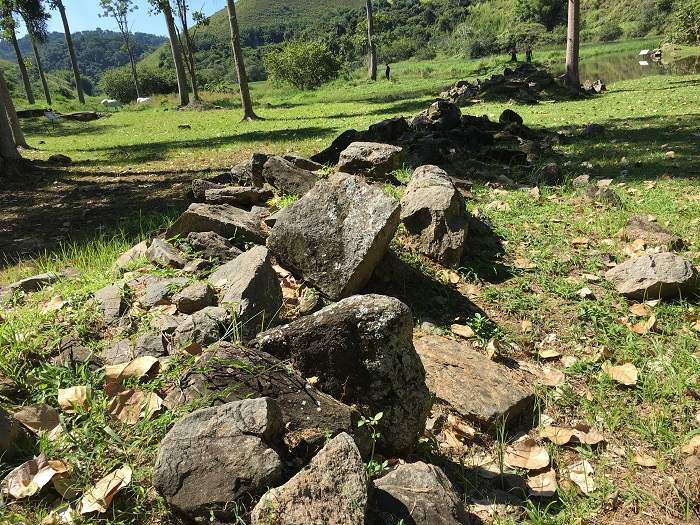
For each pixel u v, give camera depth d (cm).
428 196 489
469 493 266
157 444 261
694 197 643
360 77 4544
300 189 620
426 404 275
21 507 238
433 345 358
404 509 223
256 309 344
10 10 2364
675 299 430
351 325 273
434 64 5119
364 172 712
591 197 642
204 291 364
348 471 213
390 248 461
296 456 246
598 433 305
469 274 461
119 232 654
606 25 6103
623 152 917
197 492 224
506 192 695
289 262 410
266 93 3991
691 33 4084
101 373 308
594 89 2052
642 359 367
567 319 413
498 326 404
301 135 1452
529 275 467
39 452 263
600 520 254
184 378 281
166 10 2955
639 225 550
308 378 288
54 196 916
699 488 263
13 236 695
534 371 362
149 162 1219
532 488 271
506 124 1116
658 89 1903
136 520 234
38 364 321
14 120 1606
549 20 6319
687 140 977
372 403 274
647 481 276
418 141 911
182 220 479
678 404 326
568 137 1093
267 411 237
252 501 221
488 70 3572
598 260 491
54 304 384
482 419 304
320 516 202
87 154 1444
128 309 368
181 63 3045
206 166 1112
